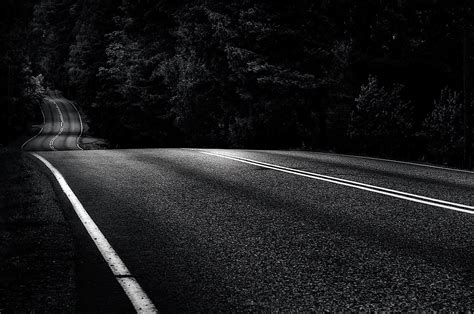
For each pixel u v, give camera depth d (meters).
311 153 13.79
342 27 20.59
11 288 3.67
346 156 12.84
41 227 5.52
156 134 35.12
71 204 6.71
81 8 87.44
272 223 5.53
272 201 6.73
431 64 18.33
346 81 20.05
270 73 19.66
